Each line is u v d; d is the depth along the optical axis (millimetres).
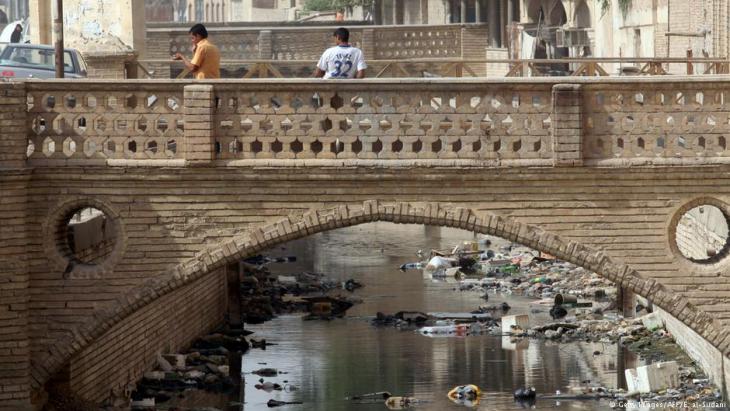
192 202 34562
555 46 88375
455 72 48906
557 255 34406
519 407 40344
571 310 54406
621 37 79688
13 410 34906
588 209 34312
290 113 34188
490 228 34312
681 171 34031
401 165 34031
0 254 34500
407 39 85500
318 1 144000
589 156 34094
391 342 49219
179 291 45906
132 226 34656
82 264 35031
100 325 34969
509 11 99438
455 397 41500
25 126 34250
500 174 34094
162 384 42594
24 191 34500
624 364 45344
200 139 34094
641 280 34438
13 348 34844
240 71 79875
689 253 47406
